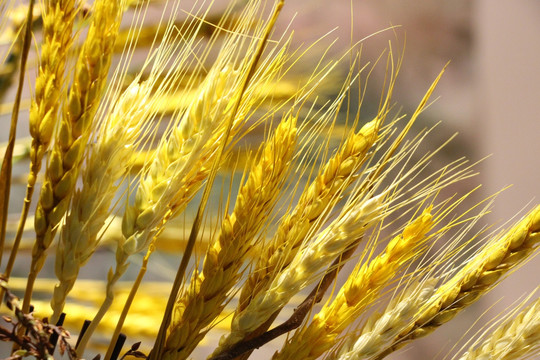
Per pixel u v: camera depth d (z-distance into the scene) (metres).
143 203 0.54
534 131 1.47
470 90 1.74
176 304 0.55
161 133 0.68
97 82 0.54
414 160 1.67
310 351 0.54
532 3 1.53
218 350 0.55
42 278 1.20
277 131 0.55
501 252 0.55
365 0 1.72
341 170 0.55
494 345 0.55
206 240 0.78
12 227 0.77
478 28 1.63
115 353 0.56
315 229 0.55
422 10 1.75
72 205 0.55
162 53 0.56
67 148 0.54
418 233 0.55
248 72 0.52
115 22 0.54
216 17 0.70
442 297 0.55
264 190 0.55
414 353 1.51
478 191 1.61
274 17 0.51
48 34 0.54
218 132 0.55
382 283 0.55
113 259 1.60
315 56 0.80
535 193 1.43
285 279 0.54
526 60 1.52
